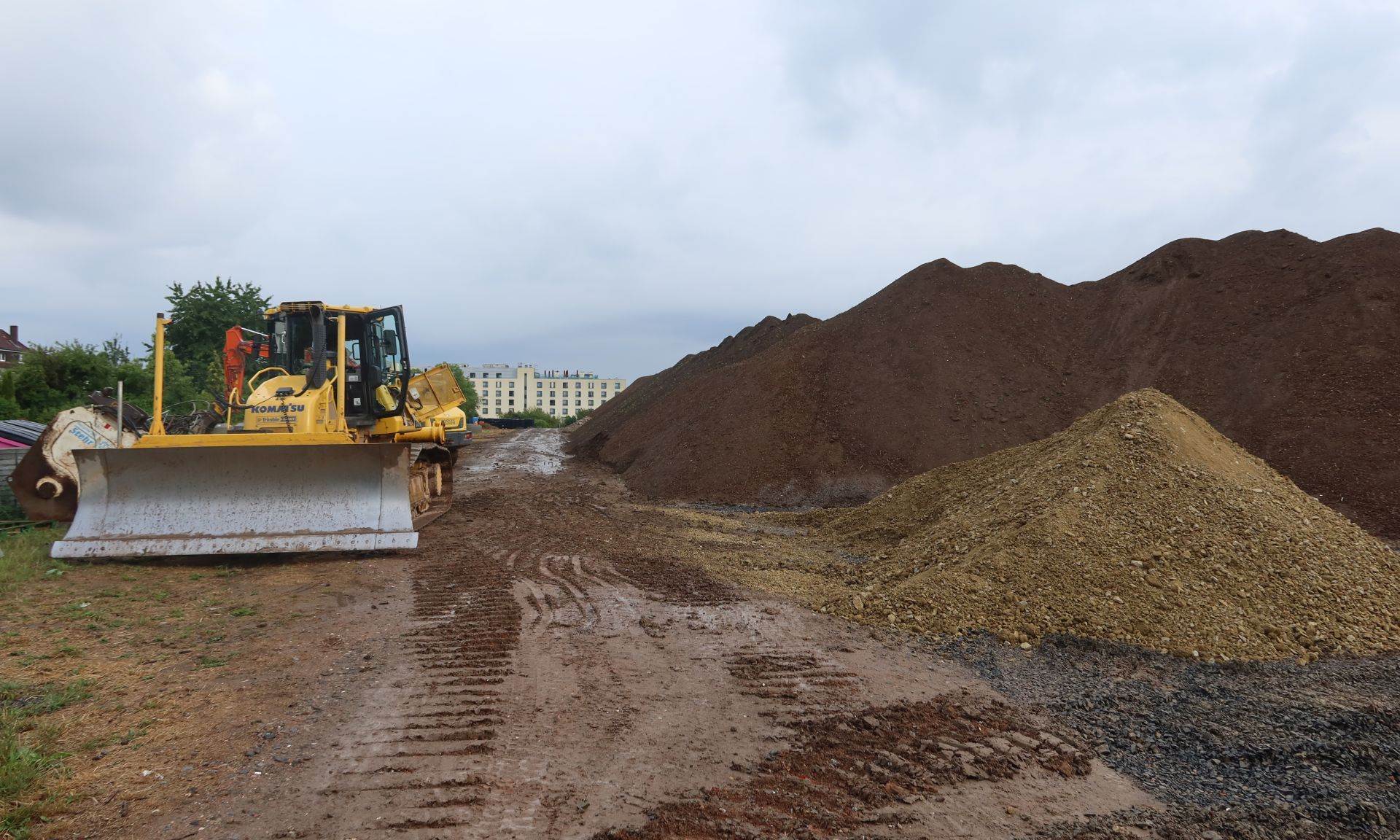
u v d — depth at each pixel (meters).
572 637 5.90
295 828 3.05
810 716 4.51
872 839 3.17
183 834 2.97
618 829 3.14
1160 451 8.56
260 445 8.15
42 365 19.64
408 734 4.00
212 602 6.43
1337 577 6.95
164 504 7.88
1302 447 15.80
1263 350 19.39
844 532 12.04
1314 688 5.20
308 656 5.19
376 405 10.49
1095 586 6.66
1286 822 3.38
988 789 3.68
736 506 17.56
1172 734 4.39
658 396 35.53
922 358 22.00
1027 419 20.27
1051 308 24.92
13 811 3.04
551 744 3.97
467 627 6.02
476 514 12.25
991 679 5.31
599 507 14.74
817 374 22.62
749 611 6.91
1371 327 18.02
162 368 8.42
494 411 127.44
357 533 7.99
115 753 3.64
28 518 9.45
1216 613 6.30
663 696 4.75
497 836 3.05
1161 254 25.02
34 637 5.32
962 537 8.19
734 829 3.20
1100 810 3.49
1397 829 3.31
